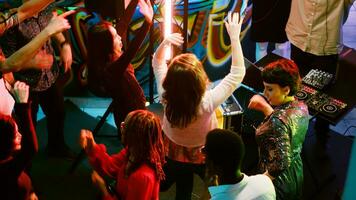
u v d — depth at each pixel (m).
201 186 3.98
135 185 2.61
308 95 3.88
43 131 4.54
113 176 2.96
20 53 3.04
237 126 4.06
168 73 2.84
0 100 3.01
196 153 3.10
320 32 4.18
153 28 4.12
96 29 3.31
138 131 2.58
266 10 4.53
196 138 3.02
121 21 3.70
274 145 2.79
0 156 2.60
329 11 4.09
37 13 3.52
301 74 4.25
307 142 4.51
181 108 2.84
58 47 4.34
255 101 3.14
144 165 2.63
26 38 3.51
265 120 2.92
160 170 2.69
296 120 2.83
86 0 3.97
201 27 4.62
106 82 3.39
